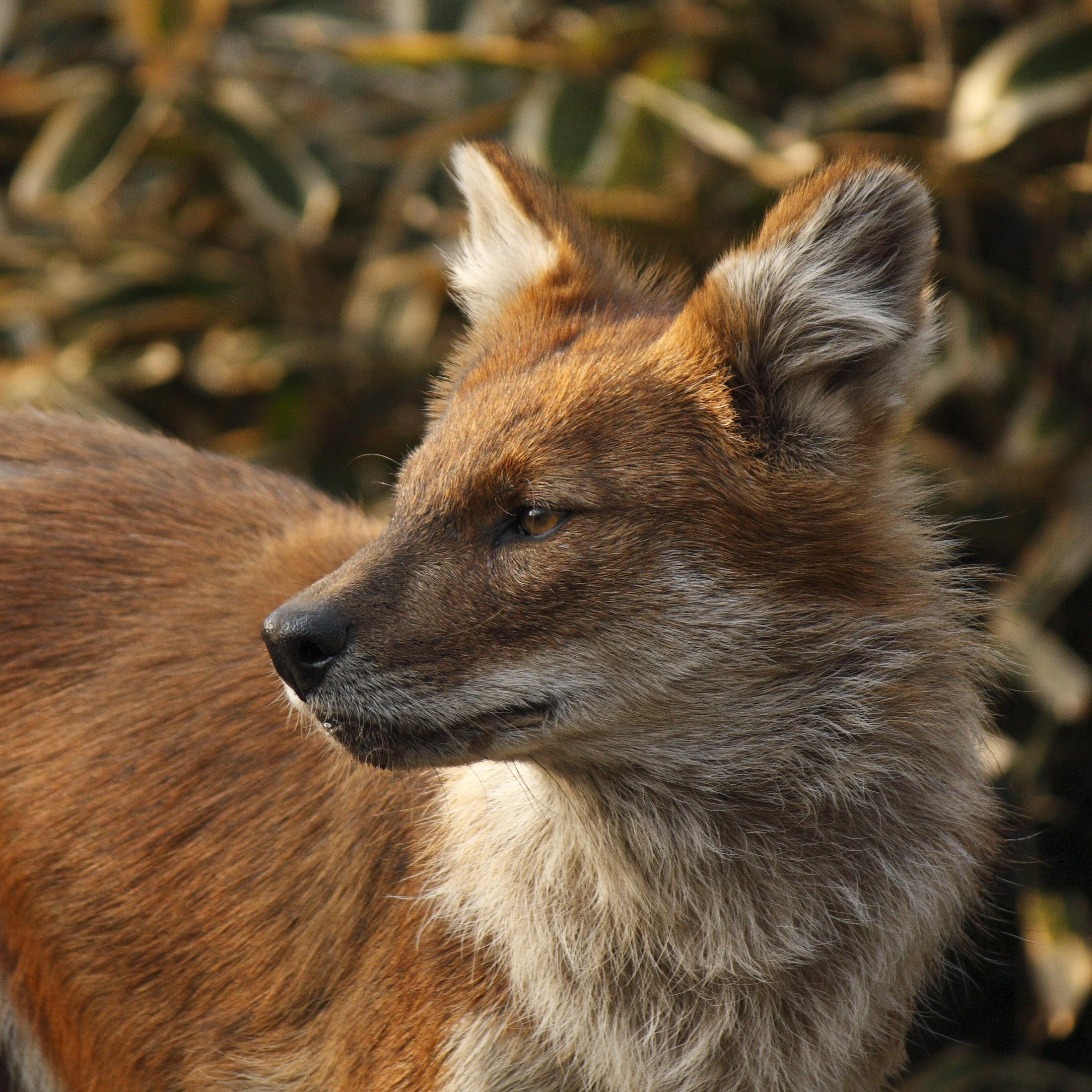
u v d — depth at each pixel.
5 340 13.04
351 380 12.22
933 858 5.71
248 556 6.67
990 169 10.55
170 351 12.38
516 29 12.64
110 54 13.66
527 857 5.64
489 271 6.58
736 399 5.43
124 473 7.00
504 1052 5.55
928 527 5.99
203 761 6.29
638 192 11.05
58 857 6.40
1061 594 9.72
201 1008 6.22
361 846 5.98
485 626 5.26
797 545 5.43
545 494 5.31
